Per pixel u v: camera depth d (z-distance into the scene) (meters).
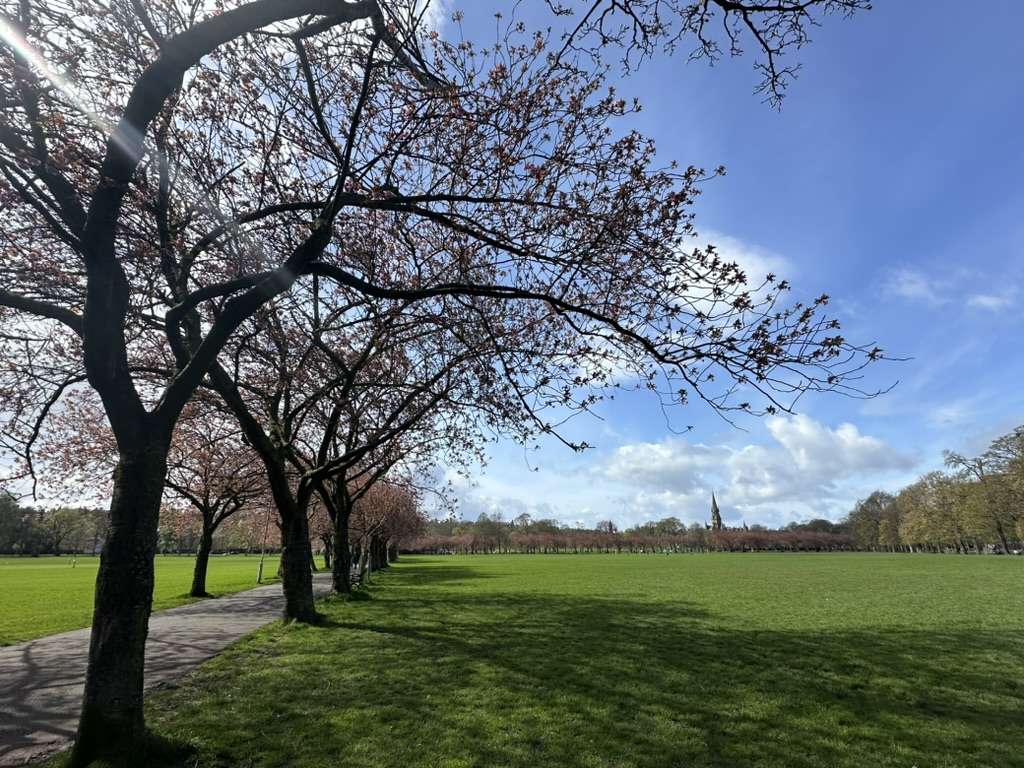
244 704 8.62
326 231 7.27
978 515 79.44
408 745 7.04
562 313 7.85
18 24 7.15
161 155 8.31
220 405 16.66
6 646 13.97
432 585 32.38
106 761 5.85
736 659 12.16
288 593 16.78
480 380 10.70
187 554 116.19
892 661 12.13
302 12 6.42
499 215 8.55
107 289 6.48
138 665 6.40
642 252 7.39
